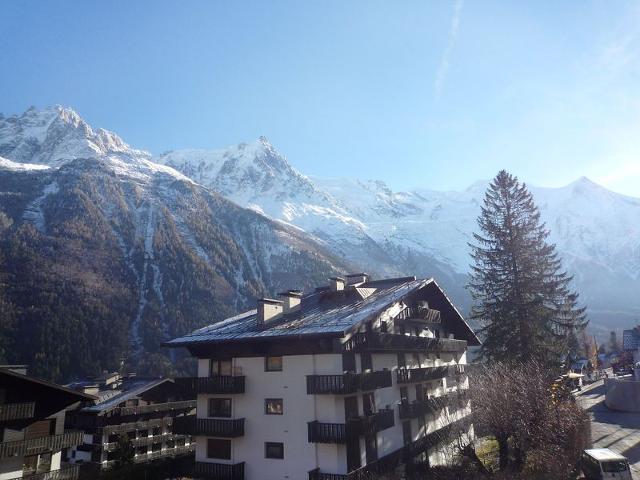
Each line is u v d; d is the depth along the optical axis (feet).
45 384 98.48
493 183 179.52
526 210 174.09
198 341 110.11
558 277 168.04
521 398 101.35
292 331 99.86
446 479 104.83
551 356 153.07
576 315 165.07
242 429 104.22
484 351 164.04
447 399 135.33
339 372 96.63
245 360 108.58
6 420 92.58
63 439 104.27
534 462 99.55
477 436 137.18
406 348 117.29
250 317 123.03
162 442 202.59
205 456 108.78
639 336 305.73
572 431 103.35
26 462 101.81
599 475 93.35
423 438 122.42
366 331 103.40
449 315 150.82
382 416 105.19
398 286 123.85
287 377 102.27
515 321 158.81
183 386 112.06
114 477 137.18
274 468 99.96
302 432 98.32
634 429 143.84
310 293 131.34
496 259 169.68
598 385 249.96
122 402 196.95
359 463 98.17
